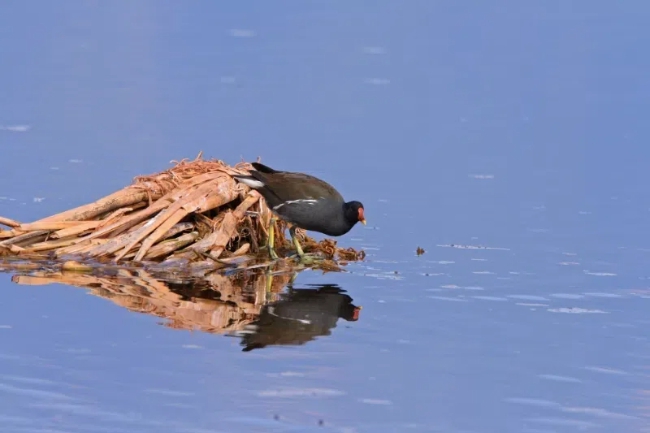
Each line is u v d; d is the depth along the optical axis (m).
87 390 10.60
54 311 12.83
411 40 35.31
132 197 15.45
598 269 15.71
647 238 17.39
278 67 30.94
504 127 25.66
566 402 10.80
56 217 14.94
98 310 12.92
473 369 11.64
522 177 21.45
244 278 14.62
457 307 13.84
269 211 16.05
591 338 12.78
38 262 14.39
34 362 11.28
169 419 9.97
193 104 26.36
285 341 12.23
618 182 21.14
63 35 33.44
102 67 29.72
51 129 23.39
